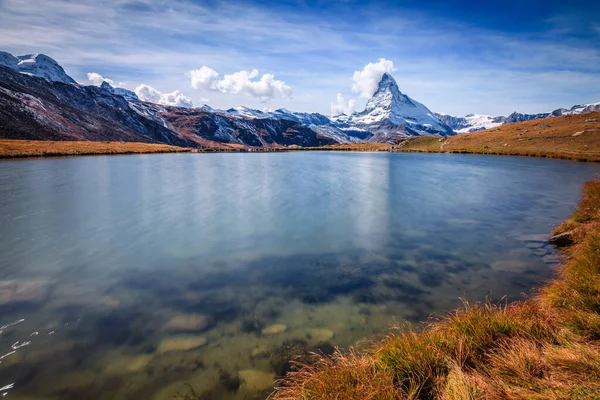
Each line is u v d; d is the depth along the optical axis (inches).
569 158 2760.8
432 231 708.0
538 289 406.0
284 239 655.8
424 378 200.7
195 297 410.9
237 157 3636.8
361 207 964.6
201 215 863.1
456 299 393.4
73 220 809.5
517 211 902.4
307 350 297.4
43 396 247.8
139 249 599.8
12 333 331.3
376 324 340.5
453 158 3159.5
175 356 292.8
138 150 4389.8
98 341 317.4
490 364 207.6
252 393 247.1
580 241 531.8
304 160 3127.5
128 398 244.7
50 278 471.8
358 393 186.4
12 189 1254.3
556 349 205.8
